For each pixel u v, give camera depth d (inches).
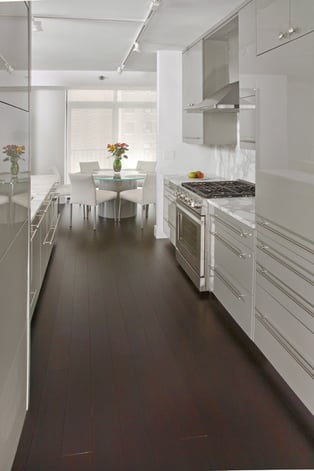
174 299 152.7
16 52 68.7
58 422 84.0
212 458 74.3
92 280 173.2
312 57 76.5
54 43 208.7
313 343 78.3
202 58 186.7
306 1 78.5
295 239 84.0
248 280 111.8
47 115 349.4
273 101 94.8
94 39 198.8
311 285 78.3
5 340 62.2
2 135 57.7
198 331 126.6
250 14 123.8
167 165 237.5
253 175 180.5
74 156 385.1
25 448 76.4
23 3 76.7
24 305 81.8
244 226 113.6
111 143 390.0
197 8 144.8
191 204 164.6
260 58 103.8
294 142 83.8
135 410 88.1
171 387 96.8
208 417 85.8
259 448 76.7
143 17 160.4
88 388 96.2
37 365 106.0
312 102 76.7
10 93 63.7
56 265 193.2
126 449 76.6
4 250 60.5
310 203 77.6
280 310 92.5
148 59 248.2
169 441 78.7
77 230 268.1
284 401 91.4
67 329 127.3
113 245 230.8
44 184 199.5
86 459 73.9
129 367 105.7
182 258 184.4
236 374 102.5
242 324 118.0
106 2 143.2
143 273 182.7
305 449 76.5
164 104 230.7
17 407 74.2
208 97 185.2
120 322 133.0
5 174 60.5
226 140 193.2
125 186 311.4
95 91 380.2
